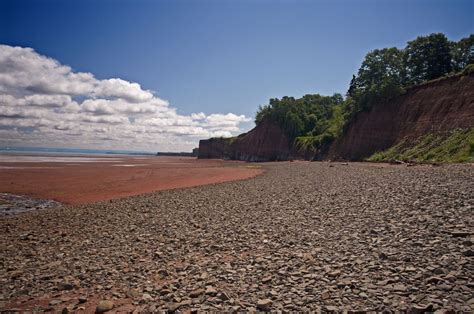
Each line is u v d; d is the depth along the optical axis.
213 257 11.06
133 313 7.14
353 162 71.62
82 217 21.80
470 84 53.88
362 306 6.26
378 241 10.40
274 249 11.16
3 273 10.91
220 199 26.25
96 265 11.22
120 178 53.03
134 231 16.52
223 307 6.96
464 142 45.75
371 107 81.38
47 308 7.79
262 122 160.75
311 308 6.48
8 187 40.47
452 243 9.17
